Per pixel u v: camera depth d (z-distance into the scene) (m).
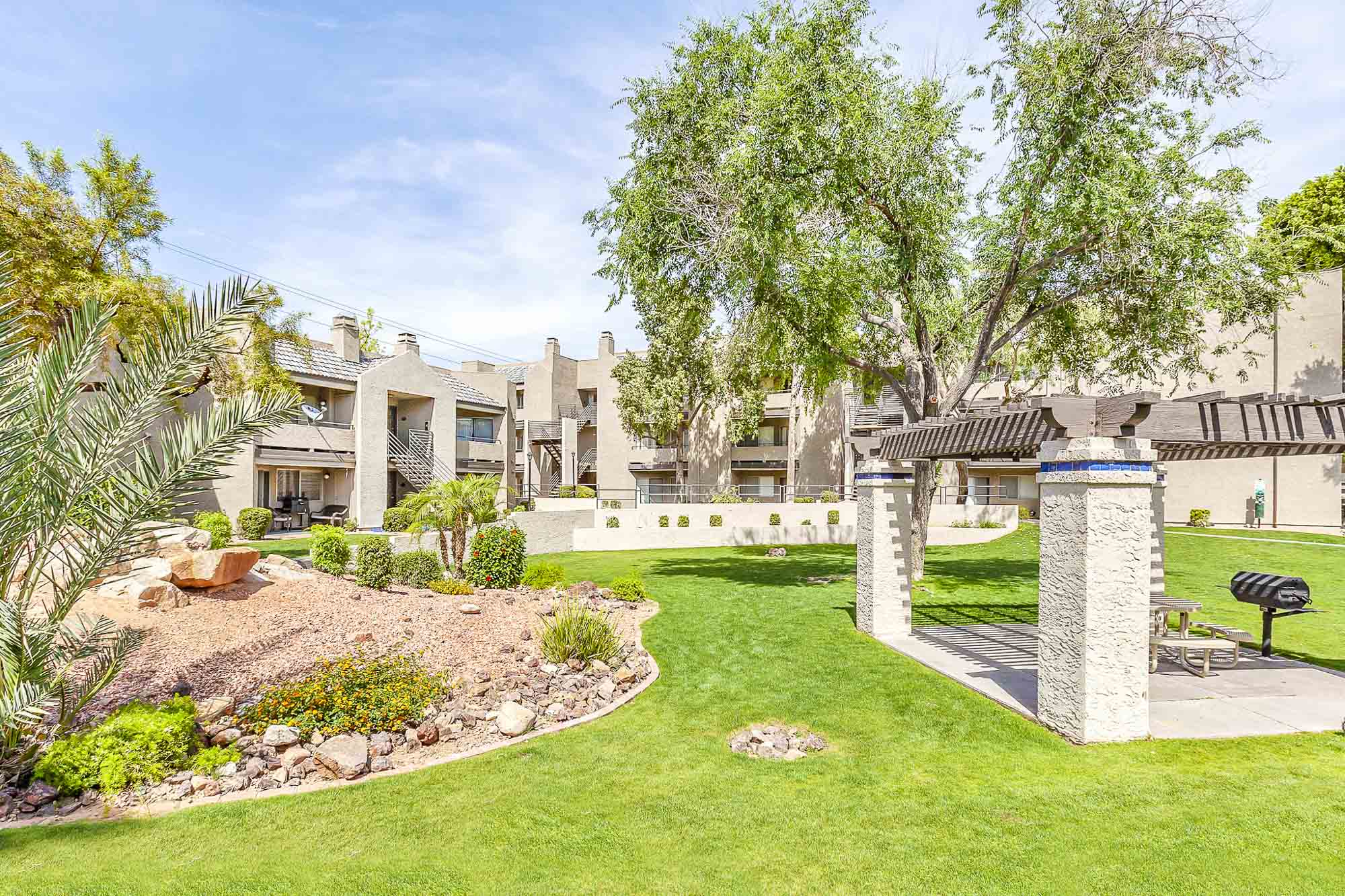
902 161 12.84
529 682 8.30
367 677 7.04
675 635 11.09
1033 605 13.38
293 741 6.23
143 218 13.74
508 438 39.50
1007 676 8.50
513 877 4.29
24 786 5.37
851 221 13.69
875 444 11.48
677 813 5.21
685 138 14.09
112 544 5.57
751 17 13.56
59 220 12.32
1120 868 4.26
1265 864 4.23
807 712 7.58
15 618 5.32
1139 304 13.88
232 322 5.98
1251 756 5.94
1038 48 12.22
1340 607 13.12
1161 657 9.30
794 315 14.27
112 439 5.64
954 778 5.78
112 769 5.30
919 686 8.23
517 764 6.18
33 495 5.30
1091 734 6.32
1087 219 12.06
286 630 8.99
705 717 7.51
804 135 12.11
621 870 4.39
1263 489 27.56
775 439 38.53
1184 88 12.14
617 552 25.33
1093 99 11.83
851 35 12.73
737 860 4.52
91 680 6.07
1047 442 6.86
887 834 4.83
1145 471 6.38
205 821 4.97
